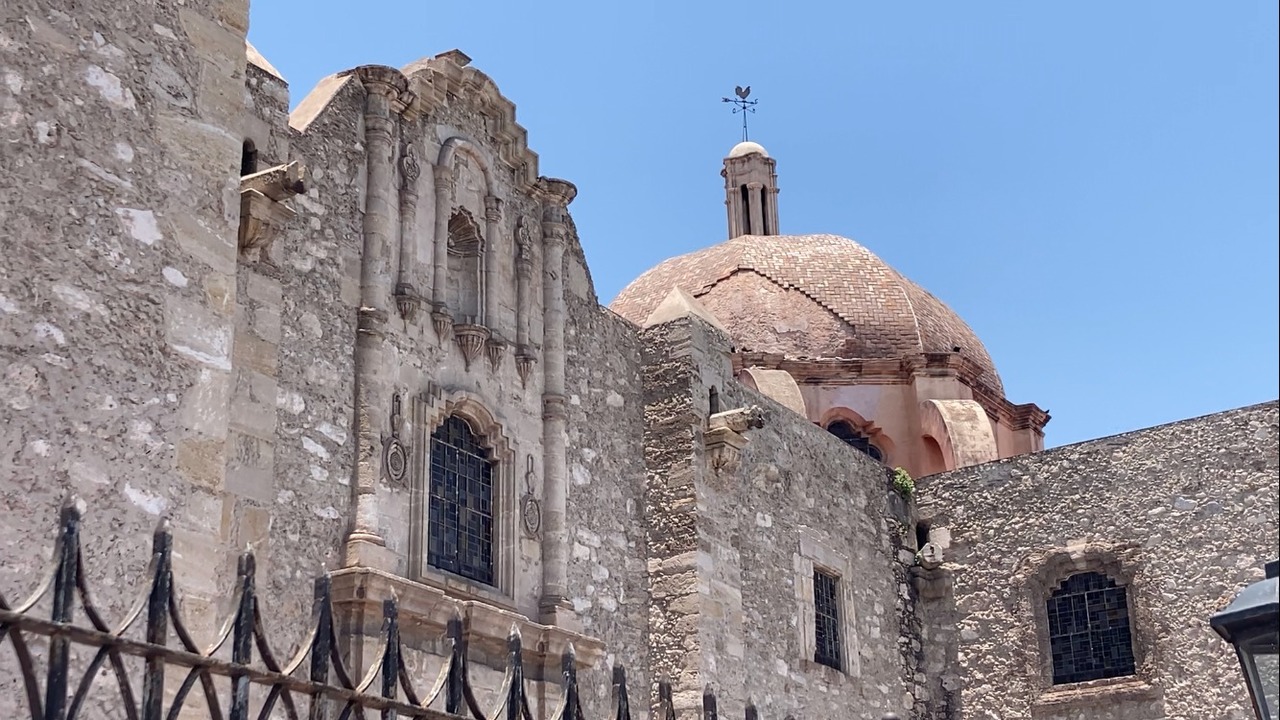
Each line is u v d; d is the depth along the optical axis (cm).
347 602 1466
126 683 721
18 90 977
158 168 1059
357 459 1538
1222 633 785
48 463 930
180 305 1047
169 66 1089
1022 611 2431
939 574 2536
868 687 2327
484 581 1698
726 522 2055
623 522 1962
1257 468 2288
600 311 2027
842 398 3069
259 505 1390
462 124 1819
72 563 712
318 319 1534
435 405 1650
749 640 2052
